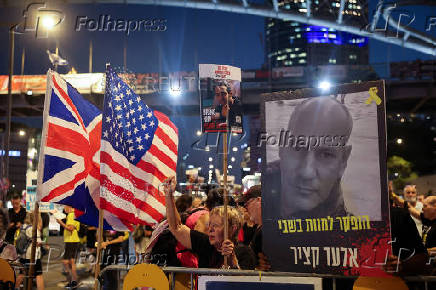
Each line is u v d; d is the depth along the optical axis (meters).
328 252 2.87
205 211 4.55
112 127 4.02
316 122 2.97
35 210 4.23
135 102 4.46
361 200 2.82
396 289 2.73
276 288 2.93
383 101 2.81
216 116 3.54
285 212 3.00
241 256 3.80
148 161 4.44
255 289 2.99
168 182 3.78
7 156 20.53
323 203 2.91
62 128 4.20
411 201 6.29
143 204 4.34
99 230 3.77
